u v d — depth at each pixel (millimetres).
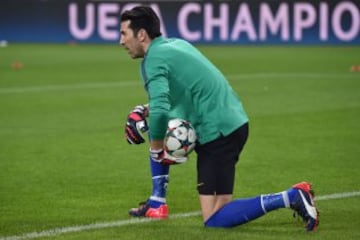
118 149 39312
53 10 109562
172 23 105438
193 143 24203
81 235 24453
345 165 35312
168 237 24016
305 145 39875
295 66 79438
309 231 24297
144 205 26938
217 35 104875
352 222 25891
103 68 79875
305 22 102500
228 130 24250
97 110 52438
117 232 24750
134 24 24406
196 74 24359
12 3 110375
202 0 104688
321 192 30344
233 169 24609
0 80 69812
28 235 24516
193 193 30391
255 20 103875
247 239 23672
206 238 23781
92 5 108375
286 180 32531
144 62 24344
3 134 43688
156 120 23750
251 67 79000
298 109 51875
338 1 100938
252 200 24125
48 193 30453
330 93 59656
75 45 107500
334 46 101438
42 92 61875
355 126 45375
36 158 37156
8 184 31984
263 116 49125
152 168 26672
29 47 104625
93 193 30453
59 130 44844
